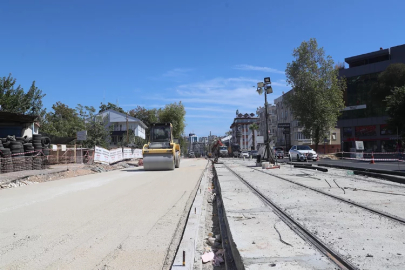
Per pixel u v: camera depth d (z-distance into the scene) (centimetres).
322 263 396
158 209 891
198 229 679
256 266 387
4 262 492
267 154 2391
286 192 1009
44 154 2469
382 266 381
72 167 2531
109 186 1455
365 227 561
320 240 489
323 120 4306
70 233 649
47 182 1736
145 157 2473
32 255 522
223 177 1575
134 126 6481
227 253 518
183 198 1087
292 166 2397
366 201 812
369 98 5100
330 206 758
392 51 4944
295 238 505
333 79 4384
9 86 3022
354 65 5409
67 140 3394
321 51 4372
